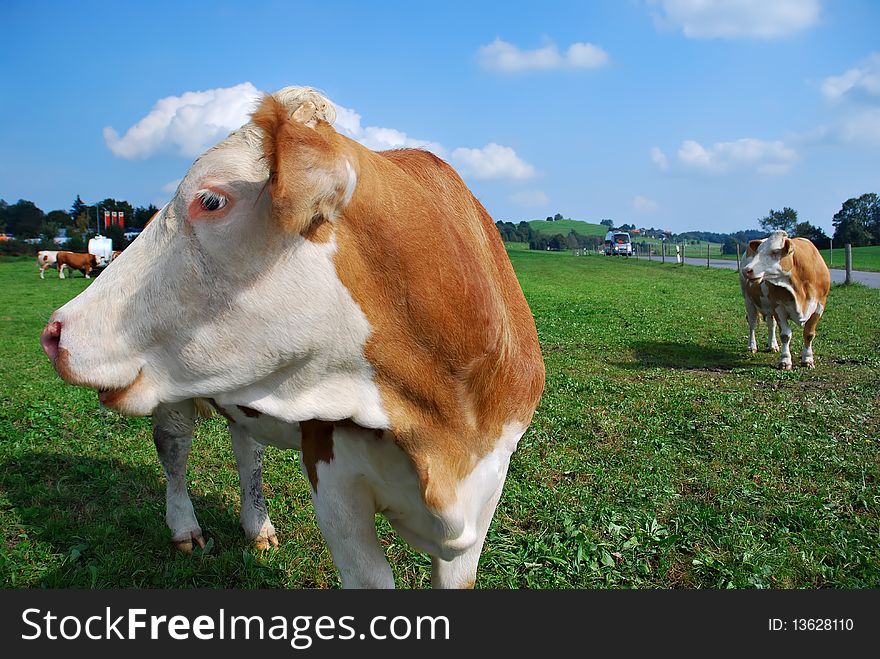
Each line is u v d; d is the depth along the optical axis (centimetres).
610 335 1638
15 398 934
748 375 1160
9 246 6688
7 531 513
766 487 622
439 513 274
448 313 263
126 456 682
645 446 738
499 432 297
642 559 491
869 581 466
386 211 256
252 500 505
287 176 220
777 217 9362
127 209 7775
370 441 277
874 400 952
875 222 8612
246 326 251
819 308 1216
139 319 257
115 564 469
